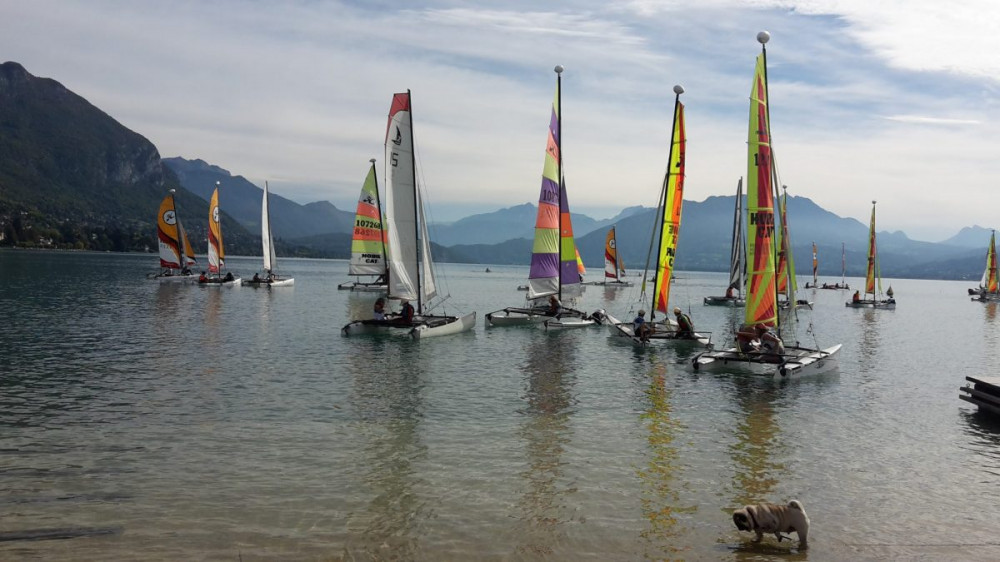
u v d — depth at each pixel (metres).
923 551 11.59
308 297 70.88
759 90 28.55
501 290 113.69
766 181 28.89
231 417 19.23
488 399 22.50
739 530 12.14
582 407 21.58
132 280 89.44
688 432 18.72
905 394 25.27
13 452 15.50
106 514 12.14
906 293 165.25
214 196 87.06
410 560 10.61
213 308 54.12
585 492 13.77
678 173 37.28
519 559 10.76
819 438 18.52
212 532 11.48
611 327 42.25
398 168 39.22
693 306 77.19
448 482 14.17
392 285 39.47
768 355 28.36
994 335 51.78
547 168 46.50
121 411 19.56
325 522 11.98
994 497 14.21
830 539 11.94
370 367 28.41
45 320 41.91
